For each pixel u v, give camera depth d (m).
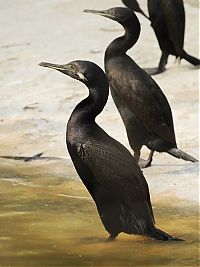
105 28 24.03
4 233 11.55
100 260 10.48
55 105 17.92
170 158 14.81
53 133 16.38
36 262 10.44
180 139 15.45
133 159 10.98
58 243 11.14
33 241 11.23
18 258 10.58
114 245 11.00
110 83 13.95
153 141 13.85
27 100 18.34
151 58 21.17
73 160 11.08
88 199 13.04
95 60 20.92
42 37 23.61
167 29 19.64
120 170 10.80
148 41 22.55
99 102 11.00
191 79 19.27
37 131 16.55
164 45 19.83
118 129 16.19
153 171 14.09
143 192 10.86
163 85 18.88
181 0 19.61
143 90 13.67
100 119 16.84
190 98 17.86
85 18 25.33
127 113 13.88
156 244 10.95
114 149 10.90
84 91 18.84
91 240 11.23
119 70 13.80
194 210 12.27
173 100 17.75
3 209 12.59
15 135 16.39
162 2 19.45
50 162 14.95
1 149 15.71
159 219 11.91
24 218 12.17
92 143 10.87
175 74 19.78
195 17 24.91
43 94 18.70
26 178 14.16
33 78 19.95
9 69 20.75
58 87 19.19
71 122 11.02
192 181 13.45
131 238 11.22
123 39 14.01
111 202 10.96
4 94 18.89
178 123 16.27
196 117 16.56
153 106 13.71
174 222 11.79
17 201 12.97
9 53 22.12
